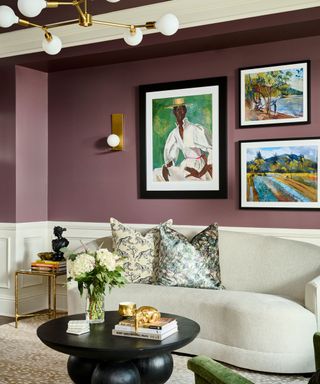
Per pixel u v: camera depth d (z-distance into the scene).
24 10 2.61
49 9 4.52
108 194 5.45
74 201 5.64
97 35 4.95
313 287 3.50
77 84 5.61
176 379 3.40
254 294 3.90
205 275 4.23
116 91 5.39
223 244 4.45
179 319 3.24
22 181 5.50
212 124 4.88
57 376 3.47
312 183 4.44
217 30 4.43
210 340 3.75
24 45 5.32
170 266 4.25
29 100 5.58
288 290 4.08
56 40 3.12
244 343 3.54
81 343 2.73
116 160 5.40
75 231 5.61
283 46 4.57
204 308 3.78
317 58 4.44
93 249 4.74
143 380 2.88
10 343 4.30
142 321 2.88
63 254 5.16
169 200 5.11
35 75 5.66
